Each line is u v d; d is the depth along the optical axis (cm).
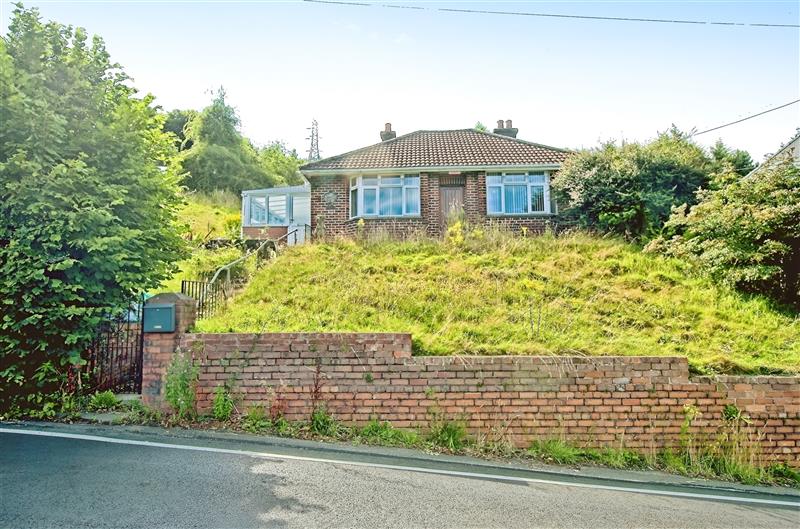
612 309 1029
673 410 733
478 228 1616
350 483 541
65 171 741
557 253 1369
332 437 698
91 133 820
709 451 718
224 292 1217
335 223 2061
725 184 1380
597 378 739
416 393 732
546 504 525
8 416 707
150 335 735
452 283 1159
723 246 1210
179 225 1030
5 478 498
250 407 723
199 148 4378
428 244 1473
